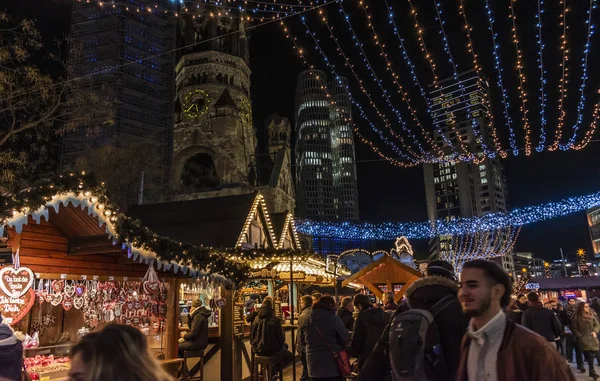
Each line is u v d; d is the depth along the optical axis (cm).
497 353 230
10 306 642
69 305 842
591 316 1108
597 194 3997
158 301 1002
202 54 6875
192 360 1097
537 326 978
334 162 18700
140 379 211
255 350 955
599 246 8912
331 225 5700
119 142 4562
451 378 332
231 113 6594
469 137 14925
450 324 346
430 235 6144
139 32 5378
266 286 1855
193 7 6581
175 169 6381
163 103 5469
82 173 673
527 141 2245
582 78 1573
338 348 652
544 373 213
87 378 205
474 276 245
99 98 1889
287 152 7069
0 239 671
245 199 1733
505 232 9356
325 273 1692
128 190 4000
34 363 721
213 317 1346
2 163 1487
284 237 2117
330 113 19175
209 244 1513
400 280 1388
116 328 224
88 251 771
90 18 5178
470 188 15150
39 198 599
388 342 371
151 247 809
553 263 12119
